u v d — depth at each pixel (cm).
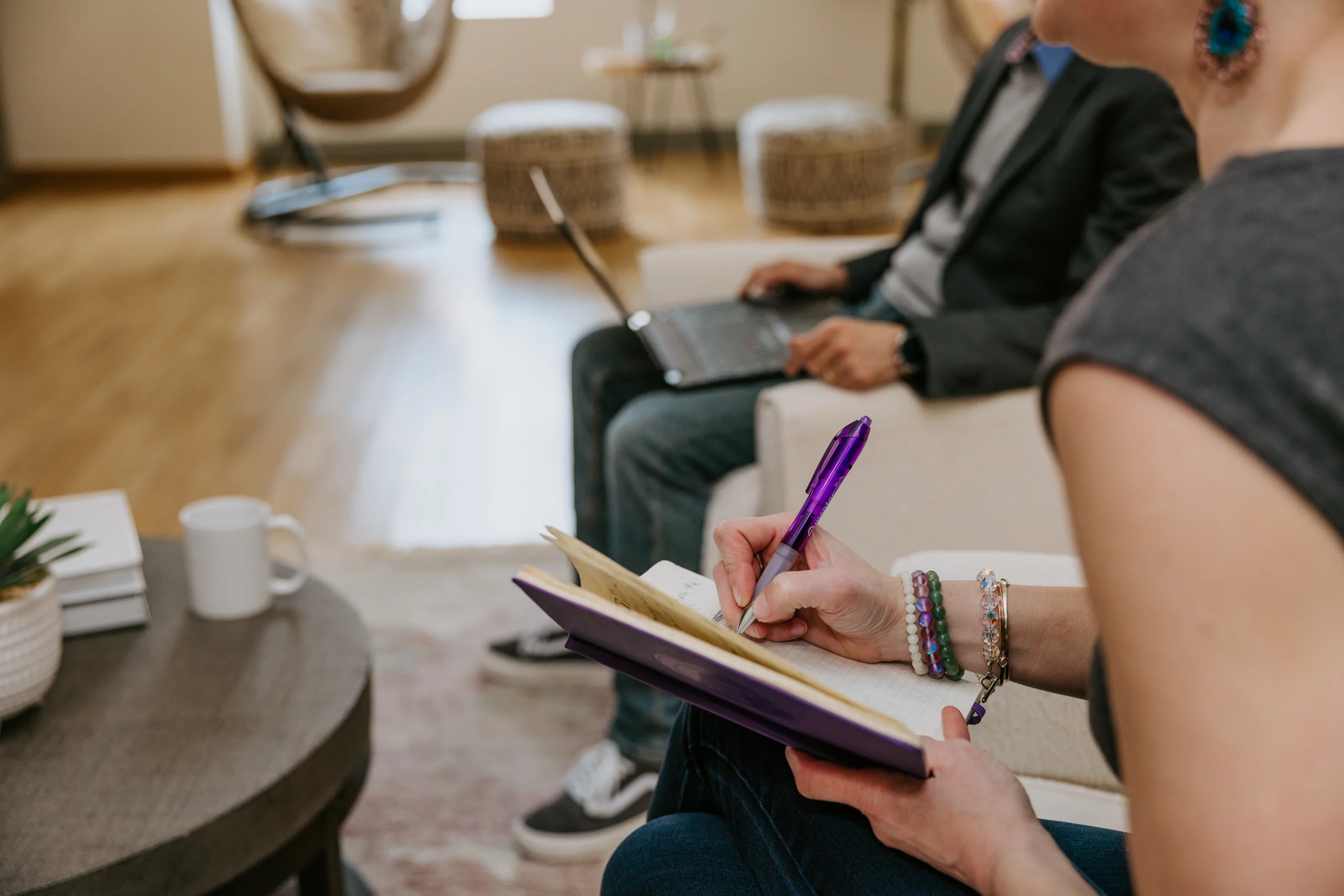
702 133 706
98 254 494
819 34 711
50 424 321
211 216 559
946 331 151
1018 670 89
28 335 396
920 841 72
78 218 555
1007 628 88
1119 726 50
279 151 677
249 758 110
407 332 399
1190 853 47
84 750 111
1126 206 154
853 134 529
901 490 153
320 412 330
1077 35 63
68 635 132
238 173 641
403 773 180
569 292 444
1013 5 273
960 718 77
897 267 194
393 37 545
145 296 438
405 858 161
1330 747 45
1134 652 48
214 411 330
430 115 705
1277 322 46
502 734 191
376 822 168
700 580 96
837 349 152
